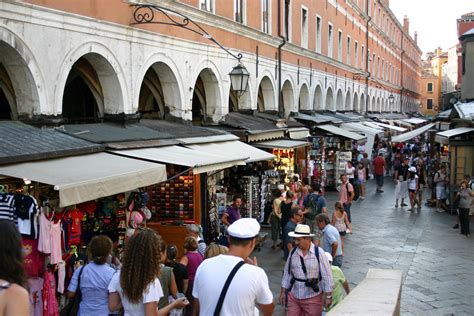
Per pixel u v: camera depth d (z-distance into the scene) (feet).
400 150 104.63
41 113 28.60
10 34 26.14
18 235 9.66
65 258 25.82
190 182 40.42
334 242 29.32
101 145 28.96
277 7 67.92
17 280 9.45
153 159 29.60
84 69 35.73
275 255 42.22
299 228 22.09
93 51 32.78
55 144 26.58
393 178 96.78
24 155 22.97
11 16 26.09
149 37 38.81
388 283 15.69
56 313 24.00
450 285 34.42
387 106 168.14
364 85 129.90
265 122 57.98
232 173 50.26
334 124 83.51
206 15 47.03
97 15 32.89
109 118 36.17
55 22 29.30
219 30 50.88
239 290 11.86
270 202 52.21
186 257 25.11
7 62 27.53
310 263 21.95
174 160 30.60
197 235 27.50
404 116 174.40
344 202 54.90
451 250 44.42
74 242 26.50
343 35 107.45
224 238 36.78
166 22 39.81
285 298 22.94
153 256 14.34
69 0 30.27
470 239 48.73
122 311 15.61
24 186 23.80
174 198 40.75
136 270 14.16
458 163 61.41
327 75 94.68
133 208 32.45
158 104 45.75
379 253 43.27
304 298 21.97
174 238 37.63
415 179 64.08
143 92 49.34
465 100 79.36
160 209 40.96
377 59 149.38
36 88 28.22
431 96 295.69
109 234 31.96
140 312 14.24
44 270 23.75
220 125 51.06
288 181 60.34
